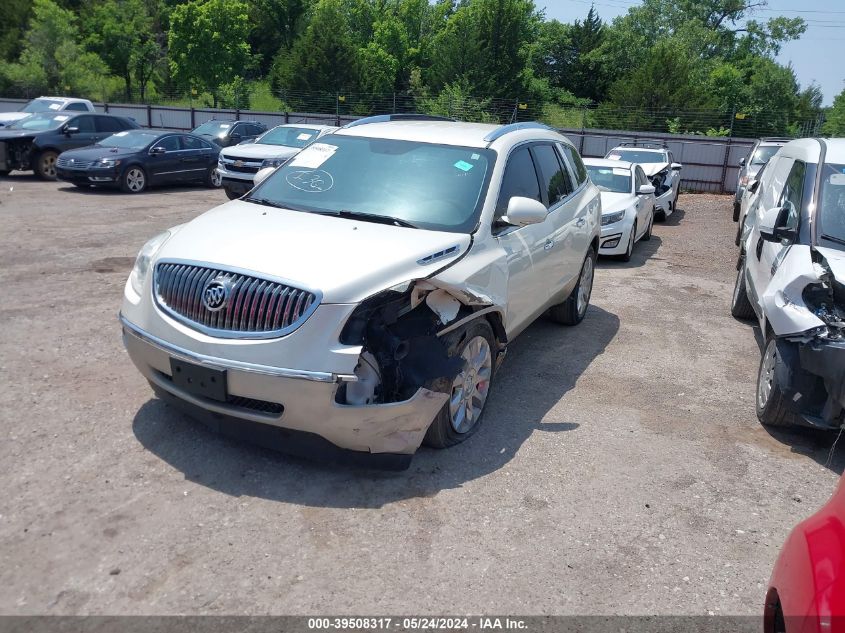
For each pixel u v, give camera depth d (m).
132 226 12.03
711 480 4.39
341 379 3.72
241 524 3.59
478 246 4.68
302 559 3.36
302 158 5.51
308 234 4.34
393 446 4.00
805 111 53.00
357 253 4.11
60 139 18.55
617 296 9.15
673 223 17.47
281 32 75.44
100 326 6.43
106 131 19.72
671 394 5.79
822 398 4.71
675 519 3.93
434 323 4.24
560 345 6.88
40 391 4.95
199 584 3.14
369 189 5.04
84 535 3.41
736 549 3.69
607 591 3.29
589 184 7.48
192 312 3.98
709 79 56.19
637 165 13.31
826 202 5.57
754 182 10.09
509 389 5.66
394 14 68.38
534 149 6.05
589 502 4.04
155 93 59.47
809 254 5.10
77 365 5.46
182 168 18.31
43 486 3.79
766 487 4.35
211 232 4.40
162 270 4.18
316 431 3.85
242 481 3.97
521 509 3.91
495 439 4.73
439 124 6.03
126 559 3.27
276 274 3.86
